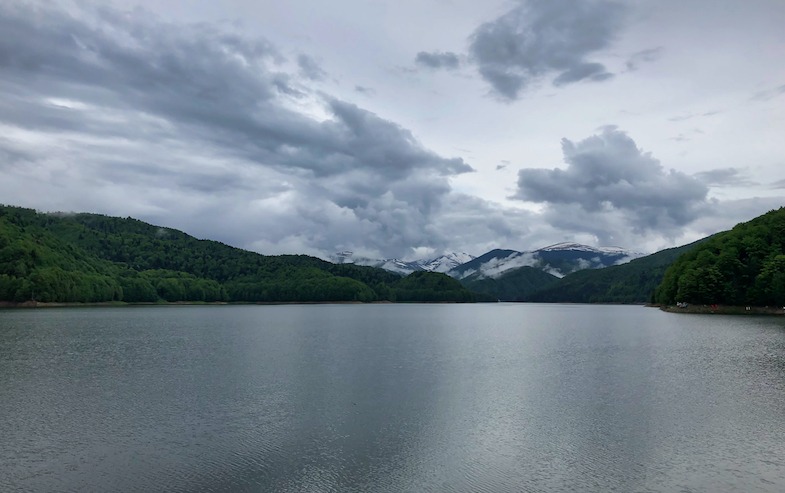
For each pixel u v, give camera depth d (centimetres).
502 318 18600
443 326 13575
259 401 4100
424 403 4034
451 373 5391
